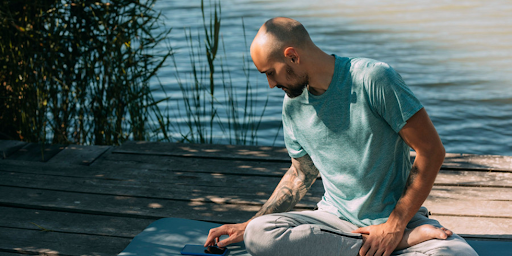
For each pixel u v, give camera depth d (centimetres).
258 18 1102
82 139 432
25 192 278
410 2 1316
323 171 183
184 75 731
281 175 295
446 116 587
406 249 169
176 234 217
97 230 241
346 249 169
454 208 251
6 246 227
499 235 225
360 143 170
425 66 771
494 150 504
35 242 230
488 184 273
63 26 404
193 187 283
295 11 1193
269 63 165
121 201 268
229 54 831
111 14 423
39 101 381
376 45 893
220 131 547
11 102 392
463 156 309
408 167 179
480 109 603
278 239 171
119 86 405
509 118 577
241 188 280
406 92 158
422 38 941
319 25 1055
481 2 1292
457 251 159
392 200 176
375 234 169
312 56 164
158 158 324
